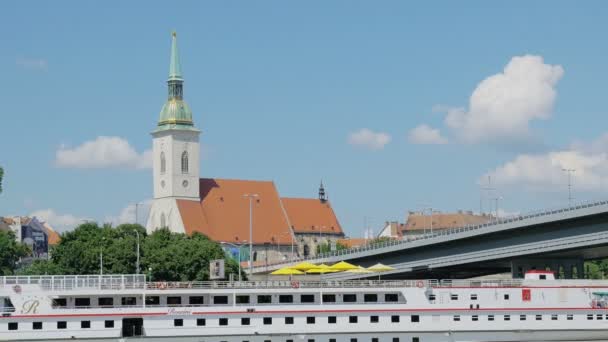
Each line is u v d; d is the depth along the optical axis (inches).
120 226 7386.8
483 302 4419.3
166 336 4121.6
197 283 4298.7
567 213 5595.5
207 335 4153.5
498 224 6176.2
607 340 4527.6
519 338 4446.4
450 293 4389.8
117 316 4079.7
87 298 4072.3
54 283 4050.2
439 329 4367.6
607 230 5472.4
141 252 6766.7
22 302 4005.9
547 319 4483.3
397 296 4345.5
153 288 4141.2
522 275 6422.2
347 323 4276.6
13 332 3988.7
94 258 6707.7
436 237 6776.6
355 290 4291.3
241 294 4197.8
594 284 4542.3
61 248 7140.8
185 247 6673.2
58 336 4023.1
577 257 6520.7
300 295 4244.6
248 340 4183.1
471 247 6599.4
